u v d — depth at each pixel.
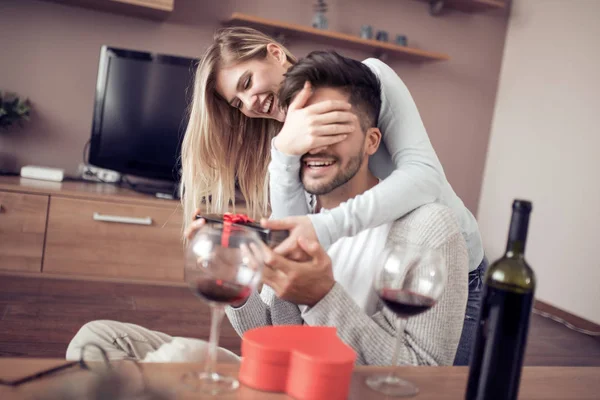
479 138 4.69
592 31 3.92
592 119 3.85
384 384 0.84
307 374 0.75
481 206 4.73
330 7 4.12
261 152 1.90
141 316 2.86
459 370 0.95
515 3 4.60
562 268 3.94
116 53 3.51
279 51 1.81
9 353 2.21
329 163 1.19
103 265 3.31
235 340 2.74
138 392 0.72
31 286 3.07
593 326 3.65
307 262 0.97
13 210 3.14
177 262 3.43
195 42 3.83
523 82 4.46
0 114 3.34
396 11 4.31
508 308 0.76
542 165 4.20
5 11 3.48
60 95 3.63
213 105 1.84
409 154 1.38
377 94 1.24
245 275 0.75
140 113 3.57
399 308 0.83
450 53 4.52
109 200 3.27
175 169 3.64
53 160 3.67
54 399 0.68
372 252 1.24
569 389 0.93
